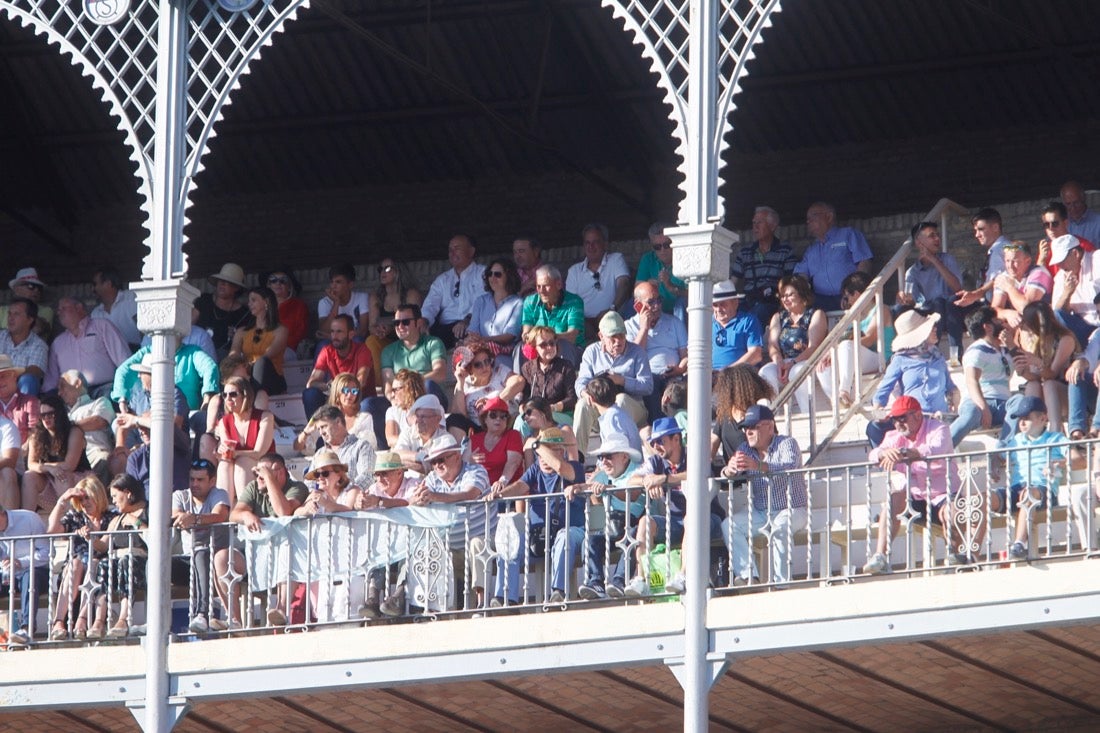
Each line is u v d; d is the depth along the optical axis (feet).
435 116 212.43
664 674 130.21
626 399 142.31
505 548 126.31
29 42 210.59
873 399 144.56
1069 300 142.82
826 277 166.20
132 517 140.56
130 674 131.54
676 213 210.79
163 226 134.41
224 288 179.42
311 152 218.38
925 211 203.72
